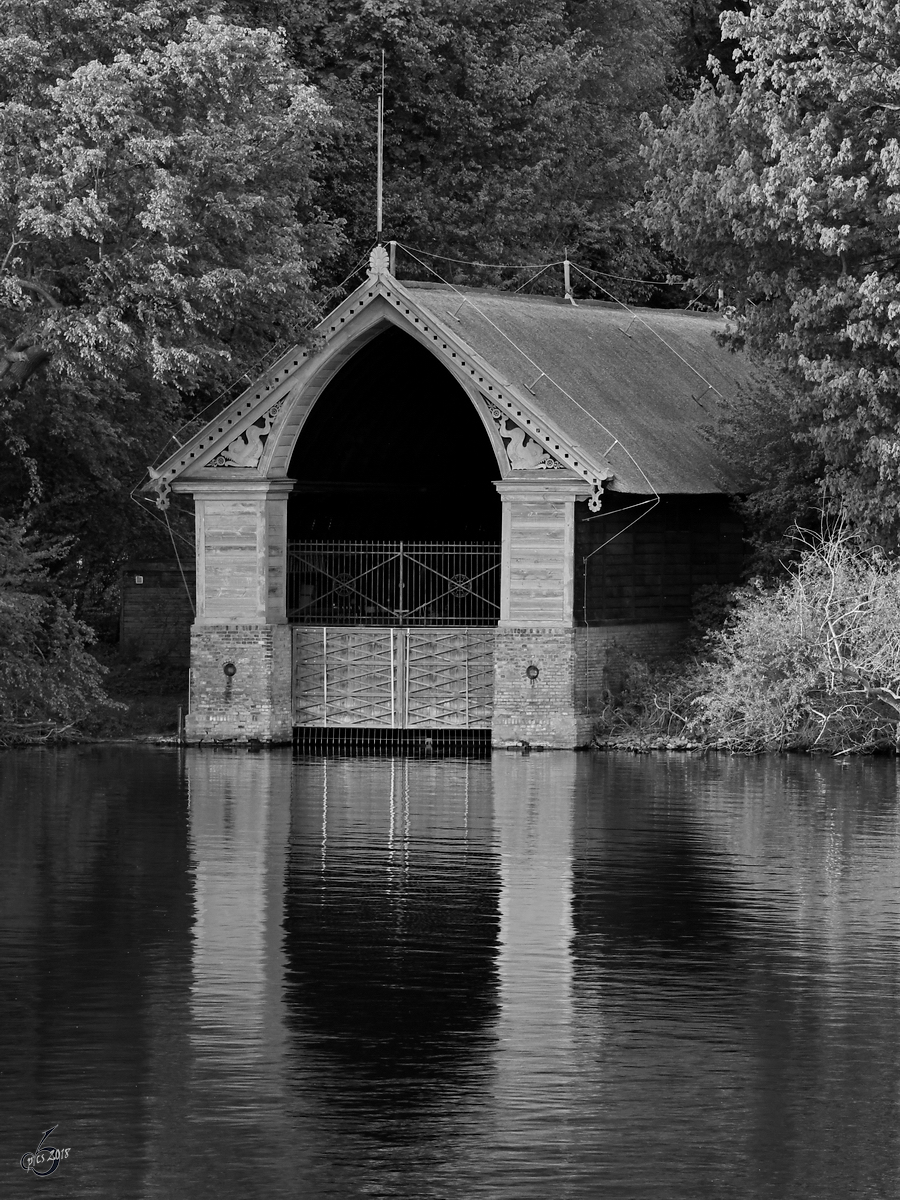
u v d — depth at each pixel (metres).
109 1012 29.80
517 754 63.56
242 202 61.00
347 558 72.75
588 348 72.50
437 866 41.22
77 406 70.12
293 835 45.22
